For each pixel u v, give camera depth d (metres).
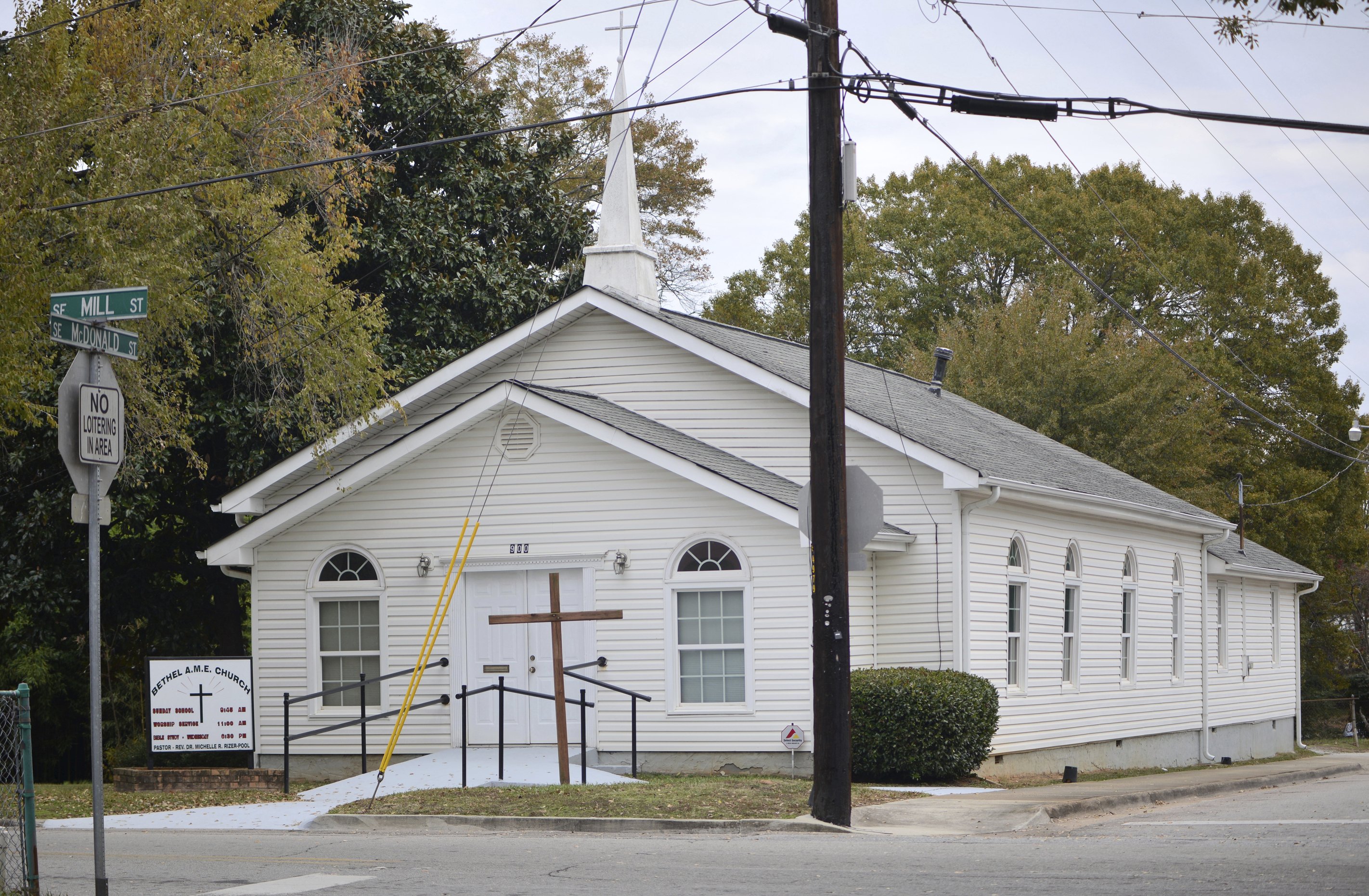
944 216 51.84
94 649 8.95
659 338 21.67
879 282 52.12
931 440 20.53
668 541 19.23
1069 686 23.30
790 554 18.73
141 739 27.09
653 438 19.66
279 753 20.64
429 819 13.68
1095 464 30.61
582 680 17.05
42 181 17.94
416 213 28.62
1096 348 47.75
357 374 22.28
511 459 19.94
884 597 20.14
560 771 16.30
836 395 13.41
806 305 50.94
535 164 32.62
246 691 18.41
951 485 19.44
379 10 29.97
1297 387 49.75
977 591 20.09
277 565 20.86
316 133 22.34
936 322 50.38
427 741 19.97
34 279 17.44
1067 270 49.56
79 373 9.16
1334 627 52.19
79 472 9.05
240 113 21.16
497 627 19.88
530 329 21.81
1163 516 26.47
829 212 13.45
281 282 21.84
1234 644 32.69
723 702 18.97
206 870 10.88
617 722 19.23
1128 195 52.94
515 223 31.92
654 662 19.14
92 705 8.91
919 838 12.48
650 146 47.62
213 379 25.14
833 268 13.44
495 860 11.00
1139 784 18.97
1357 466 50.44
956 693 18.05
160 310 19.80
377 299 23.62
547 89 46.09
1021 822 13.43
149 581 27.22
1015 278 51.62
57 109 18.06
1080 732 23.52
